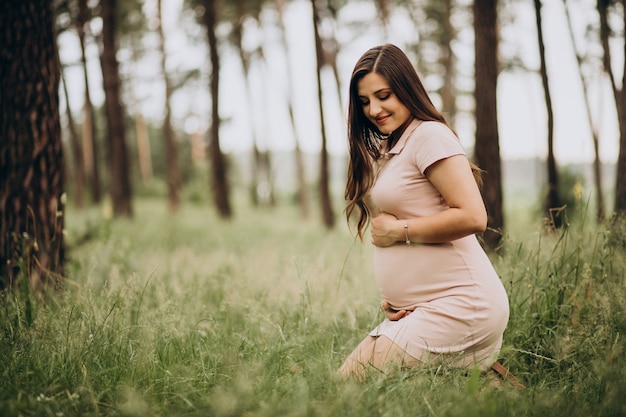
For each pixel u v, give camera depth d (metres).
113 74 15.91
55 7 14.45
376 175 2.81
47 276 4.21
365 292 4.35
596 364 2.60
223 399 2.21
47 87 4.59
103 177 31.25
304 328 3.54
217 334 3.38
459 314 2.61
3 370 2.68
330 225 14.22
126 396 2.38
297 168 23.80
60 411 2.36
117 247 5.98
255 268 5.24
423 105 2.67
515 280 3.56
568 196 12.19
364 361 2.71
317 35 14.29
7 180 4.47
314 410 2.24
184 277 4.89
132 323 3.34
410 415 2.29
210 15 17.34
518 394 2.49
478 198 2.51
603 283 3.36
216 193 17.48
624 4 5.46
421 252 2.67
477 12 6.78
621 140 5.48
